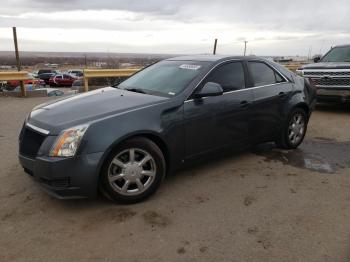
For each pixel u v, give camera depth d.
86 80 13.21
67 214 3.74
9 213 3.76
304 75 9.67
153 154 4.00
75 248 3.17
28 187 4.38
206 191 4.32
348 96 9.03
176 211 3.82
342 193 4.29
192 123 4.36
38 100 11.66
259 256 3.05
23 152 3.93
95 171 3.63
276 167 5.15
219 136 4.71
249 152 5.83
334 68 9.12
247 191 4.33
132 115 3.90
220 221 3.61
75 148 3.56
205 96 4.41
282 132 5.71
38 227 3.50
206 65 4.80
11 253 3.10
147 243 3.23
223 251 3.12
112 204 3.96
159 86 4.70
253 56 5.48
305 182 4.62
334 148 6.16
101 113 3.88
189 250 3.13
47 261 2.99
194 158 4.50
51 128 3.70
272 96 5.39
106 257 3.04
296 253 3.09
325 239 3.30
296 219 3.66
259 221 3.62
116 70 13.70
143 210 3.83
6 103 10.88
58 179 3.58
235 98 4.85
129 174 3.88
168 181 4.61
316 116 9.10
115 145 3.73
